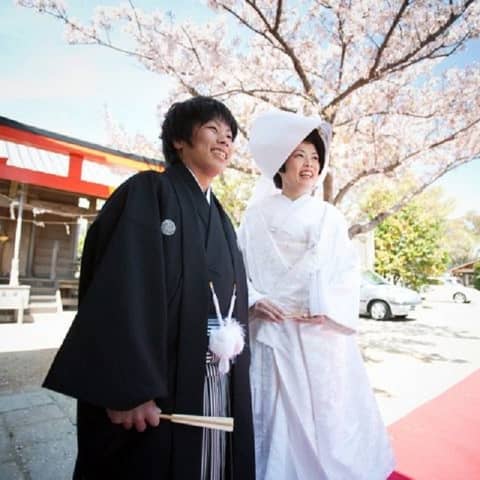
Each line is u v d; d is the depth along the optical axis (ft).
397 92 21.40
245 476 4.17
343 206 31.81
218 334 4.02
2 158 21.02
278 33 18.38
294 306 5.47
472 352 20.79
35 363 16.21
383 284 36.29
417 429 9.78
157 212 3.98
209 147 4.66
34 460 7.54
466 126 22.00
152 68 22.13
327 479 4.97
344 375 5.65
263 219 6.16
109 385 3.18
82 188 22.30
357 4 18.28
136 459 3.57
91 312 3.39
